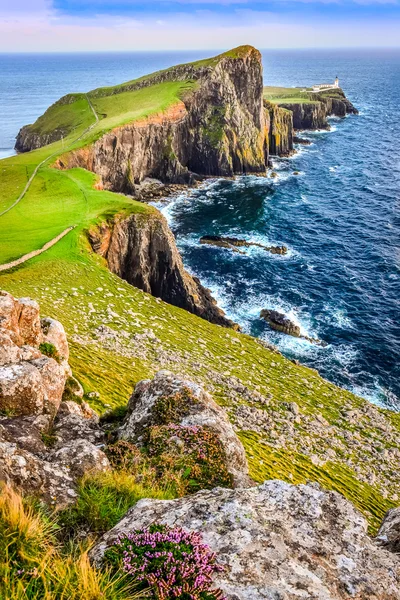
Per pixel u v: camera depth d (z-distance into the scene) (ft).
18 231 224.94
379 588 24.06
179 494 38.68
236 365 152.66
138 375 116.78
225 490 31.48
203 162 506.48
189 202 416.26
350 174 501.15
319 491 31.40
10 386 45.91
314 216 377.71
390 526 33.09
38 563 21.68
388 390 181.47
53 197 292.61
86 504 30.99
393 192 435.53
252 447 100.32
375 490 103.40
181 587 21.11
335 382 184.34
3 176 342.85
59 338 71.36
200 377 132.77
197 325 181.47
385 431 135.13
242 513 27.68
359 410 146.30
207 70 533.14
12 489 28.17
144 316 171.63
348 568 25.03
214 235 327.47
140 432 49.32
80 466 36.76
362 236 335.67
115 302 176.14
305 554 25.23
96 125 476.13
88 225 233.76
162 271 250.16
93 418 58.70
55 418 50.75
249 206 402.52
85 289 179.42
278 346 206.39
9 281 172.24
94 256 215.10
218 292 255.29
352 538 27.53
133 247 247.09
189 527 26.78
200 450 44.60
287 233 343.05
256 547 24.85
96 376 103.40
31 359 53.83
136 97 581.94
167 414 50.98
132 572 22.25
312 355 201.36
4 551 21.80
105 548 25.03
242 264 288.51
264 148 551.59
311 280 269.85
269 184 470.80
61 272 188.75
